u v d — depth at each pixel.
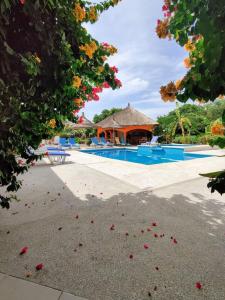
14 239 3.15
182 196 5.20
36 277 2.32
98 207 4.50
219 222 3.75
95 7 3.15
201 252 2.82
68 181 6.70
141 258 2.70
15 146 2.77
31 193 5.44
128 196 5.23
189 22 1.66
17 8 1.76
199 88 1.62
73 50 2.78
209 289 2.16
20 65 2.02
